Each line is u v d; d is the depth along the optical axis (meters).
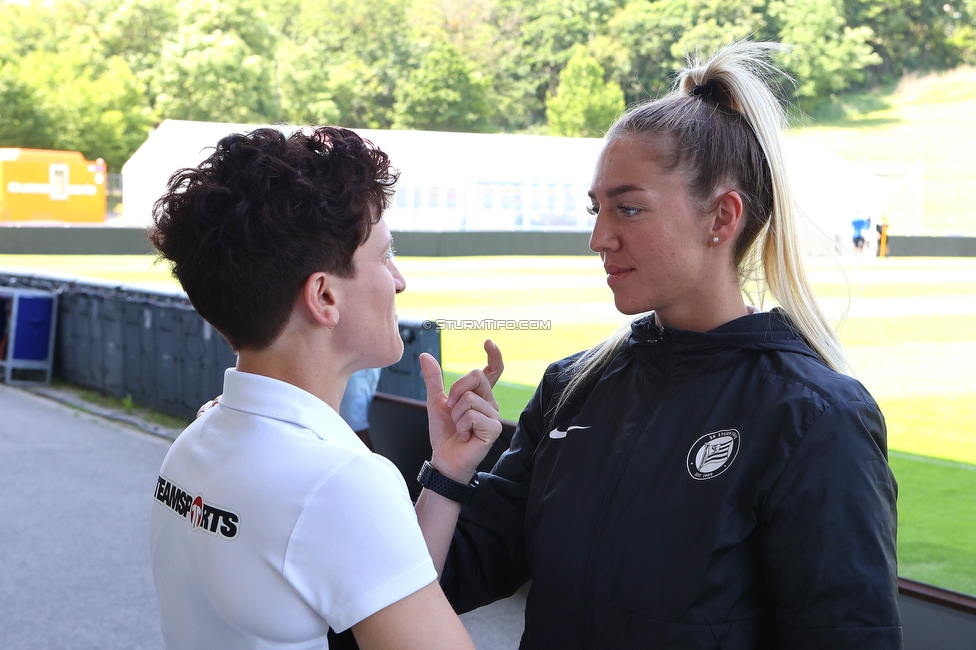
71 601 3.67
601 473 1.17
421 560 0.88
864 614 0.98
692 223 1.14
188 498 0.96
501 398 7.85
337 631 0.87
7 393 8.36
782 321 1.17
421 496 1.28
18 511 4.85
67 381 8.91
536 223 29.20
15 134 52.31
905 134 52.97
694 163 1.13
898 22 59.81
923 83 59.53
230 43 59.94
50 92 52.97
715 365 1.14
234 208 0.93
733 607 1.06
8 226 23.12
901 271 22.55
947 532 4.59
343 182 0.96
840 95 58.91
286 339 0.98
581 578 1.14
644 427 1.16
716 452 1.08
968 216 41.12
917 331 12.91
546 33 64.31
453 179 28.25
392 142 28.31
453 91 61.00
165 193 0.99
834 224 24.78
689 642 1.05
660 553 1.08
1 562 4.09
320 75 61.34
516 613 3.60
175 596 0.98
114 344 8.02
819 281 10.01
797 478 1.02
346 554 0.85
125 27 62.59
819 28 57.75
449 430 1.29
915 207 42.44
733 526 1.05
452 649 0.86
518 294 17.31
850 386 1.06
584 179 29.48
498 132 62.94
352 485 0.87
